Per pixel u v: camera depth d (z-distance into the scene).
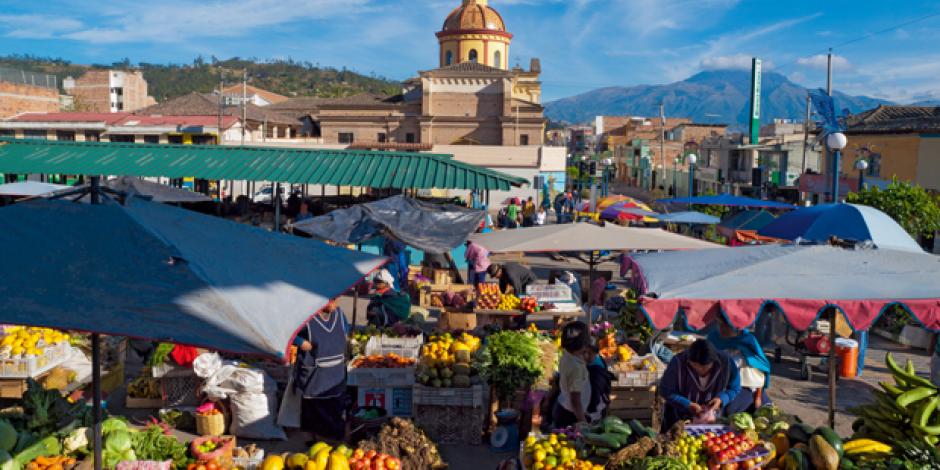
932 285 5.88
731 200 24.77
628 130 102.94
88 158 25.02
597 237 10.27
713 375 6.86
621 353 9.13
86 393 9.02
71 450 6.80
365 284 17.22
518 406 8.77
